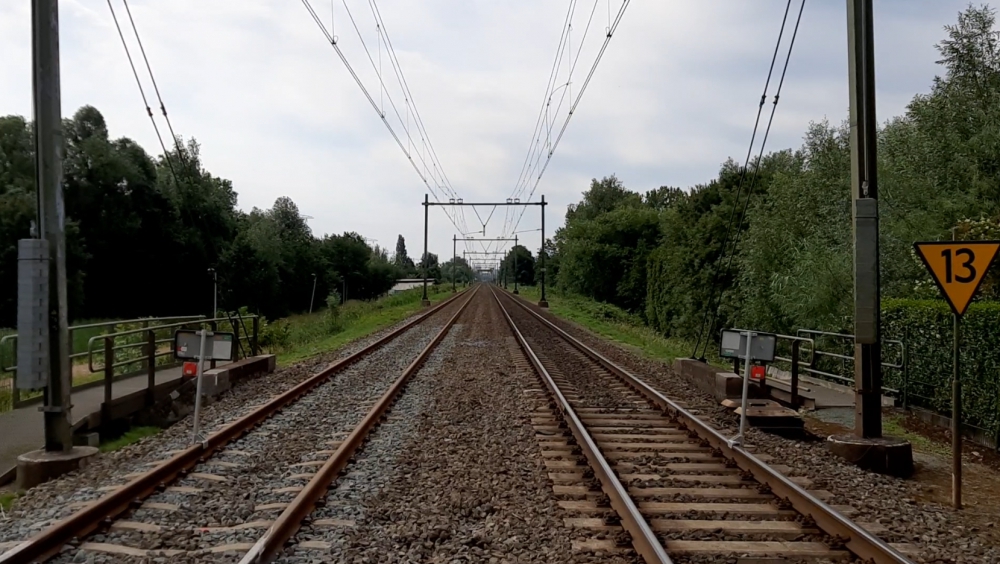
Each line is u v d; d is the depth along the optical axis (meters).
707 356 23.98
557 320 40.28
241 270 55.84
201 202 52.75
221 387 13.46
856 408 9.55
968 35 23.23
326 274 83.25
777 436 10.46
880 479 8.31
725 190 47.25
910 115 23.92
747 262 29.56
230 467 8.24
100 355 18.88
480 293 99.62
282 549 5.60
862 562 5.50
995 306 10.53
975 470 9.19
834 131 26.84
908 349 13.30
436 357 20.56
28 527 6.14
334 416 11.45
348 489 7.28
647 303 60.59
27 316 8.17
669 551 5.61
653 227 72.31
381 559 5.48
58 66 8.52
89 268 42.97
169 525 6.21
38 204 8.40
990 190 21.36
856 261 9.51
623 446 9.38
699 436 10.03
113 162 45.03
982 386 10.67
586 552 5.66
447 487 7.46
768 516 6.60
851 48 9.55
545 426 10.66
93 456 8.62
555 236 120.88
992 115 21.78
